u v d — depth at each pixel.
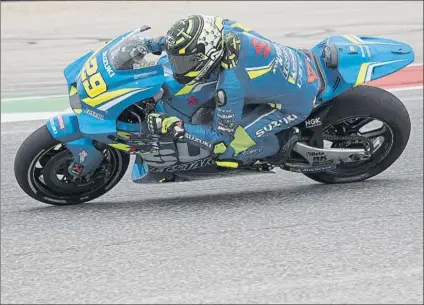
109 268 16.28
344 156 19.81
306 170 19.94
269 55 17.77
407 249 16.95
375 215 18.83
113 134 17.61
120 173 19.72
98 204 20.14
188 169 19.00
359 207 19.33
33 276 16.03
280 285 15.41
